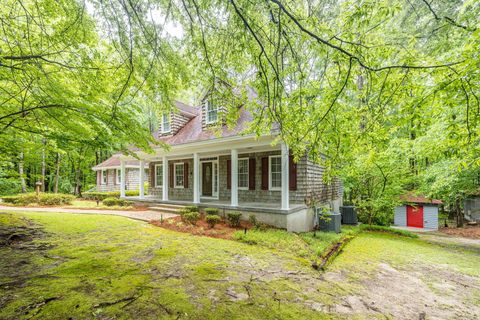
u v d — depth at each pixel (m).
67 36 3.99
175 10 3.58
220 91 4.45
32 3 3.94
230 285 3.55
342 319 2.81
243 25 3.31
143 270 4.00
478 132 3.14
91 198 17.30
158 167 13.92
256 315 2.79
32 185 20.44
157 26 3.72
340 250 6.05
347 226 10.23
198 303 3.00
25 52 4.28
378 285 3.96
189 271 4.01
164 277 3.75
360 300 3.35
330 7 4.29
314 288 3.63
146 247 5.32
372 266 4.98
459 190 10.09
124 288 3.33
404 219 15.66
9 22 4.05
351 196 13.41
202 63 4.12
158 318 2.64
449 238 10.22
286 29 3.34
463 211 16.27
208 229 7.05
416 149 7.72
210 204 9.08
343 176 11.65
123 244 5.54
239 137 7.77
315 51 3.71
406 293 3.70
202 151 9.48
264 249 5.43
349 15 3.02
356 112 4.01
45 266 4.11
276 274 4.07
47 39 4.12
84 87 4.88
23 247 5.21
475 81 3.01
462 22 5.55
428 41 6.72
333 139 4.17
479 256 6.41
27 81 4.60
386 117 3.75
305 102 3.97
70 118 5.26
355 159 8.15
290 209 7.41
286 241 5.96
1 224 6.93
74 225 7.46
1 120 5.33
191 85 4.82
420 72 3.17
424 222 15.00
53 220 8.11
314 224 9.22
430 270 4.95
